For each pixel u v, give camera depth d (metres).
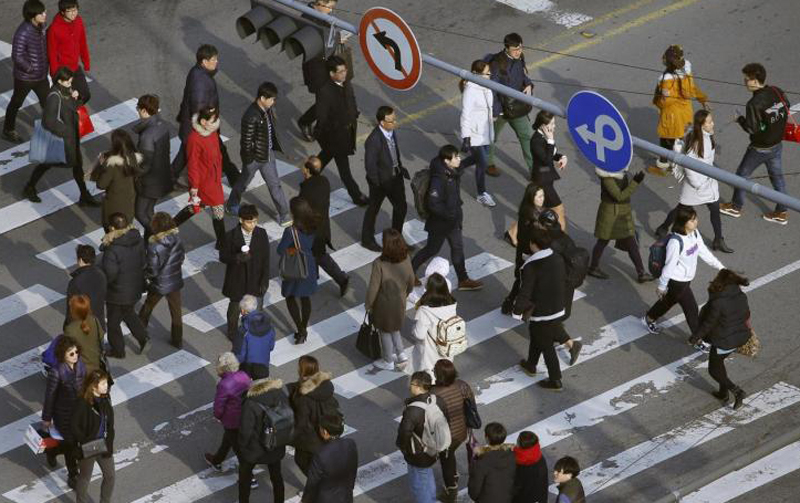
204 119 51.53
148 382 47.41
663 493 42.66
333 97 54.81
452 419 39.75
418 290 51.88
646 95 62.75
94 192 57.88
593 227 55.25
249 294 47.50
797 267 52.53
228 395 40.31
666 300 48.34
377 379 47.50
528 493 38.00
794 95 61.97
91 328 43.22
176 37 67.12
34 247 54.50
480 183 56.44
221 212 53.00
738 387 45.72
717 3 68.81
